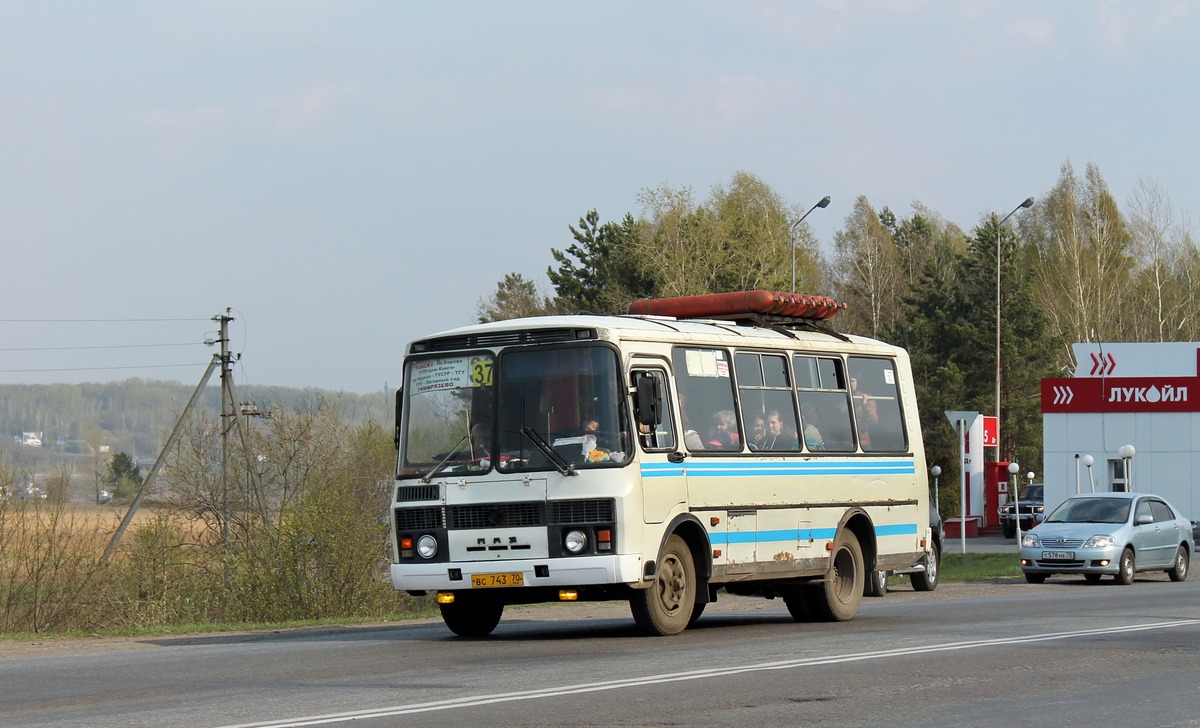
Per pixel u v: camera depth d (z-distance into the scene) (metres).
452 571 19.05
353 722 11.52
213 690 13.82
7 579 37.66
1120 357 67.94
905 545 24.86
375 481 45.19
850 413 23.88
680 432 19.83
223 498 43.44
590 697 12.96
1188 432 65.94
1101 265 115.00
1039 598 29.73
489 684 13.98
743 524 20.88
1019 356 103.81
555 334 19.23
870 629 20.81
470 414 19.44
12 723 11.76
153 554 40.34
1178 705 12.59
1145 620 21.81
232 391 58.41
